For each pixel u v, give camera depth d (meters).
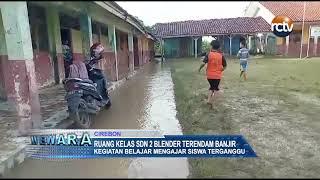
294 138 5.63
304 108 7.87
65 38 12.23
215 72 8.38
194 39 33.50
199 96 9.63
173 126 6.52
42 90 10.60
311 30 28.94
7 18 5.62
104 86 7.94
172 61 29.64
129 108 8.34
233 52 33.50
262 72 16.41
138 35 21.55
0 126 6.17
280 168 4.38
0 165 4.27
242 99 9.09
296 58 26.88
